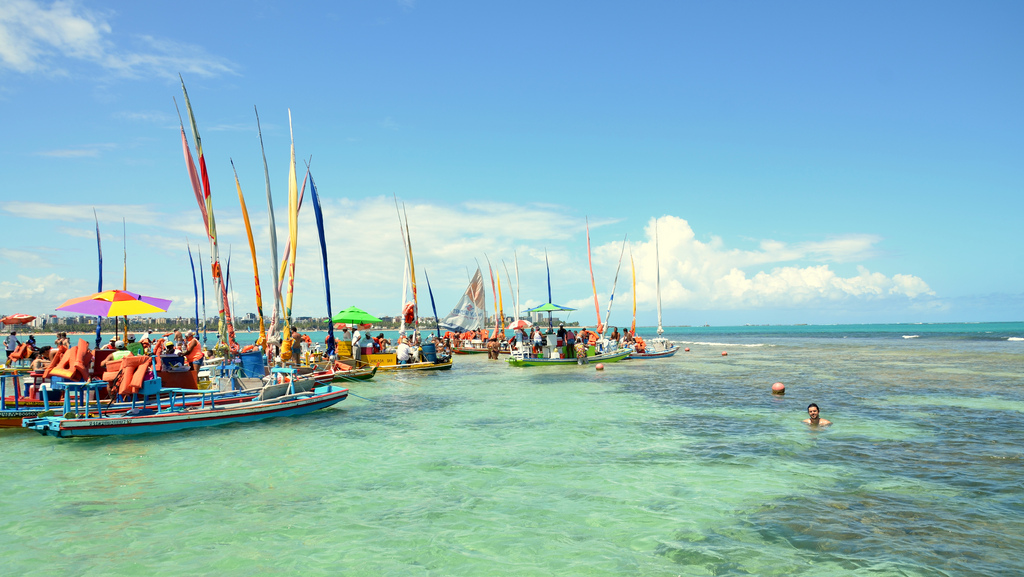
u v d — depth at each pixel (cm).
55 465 1093
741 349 5909
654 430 1418
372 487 951
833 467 1044
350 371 2552
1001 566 621
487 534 739
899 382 2438
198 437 1345
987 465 1045
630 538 720
